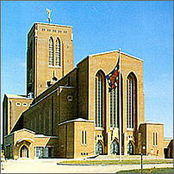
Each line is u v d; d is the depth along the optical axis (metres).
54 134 115.00
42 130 134.12
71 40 176.75
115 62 112.25
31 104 171.88
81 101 112.19
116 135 108.50
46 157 105.19
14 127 169.12
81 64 114.06
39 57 170.88
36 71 169.88
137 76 115.31
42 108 135.62
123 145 109.62
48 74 171.38
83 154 99.69
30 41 182.50
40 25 172.75
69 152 100.44
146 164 73.88
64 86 117.88
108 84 110.12
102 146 107.56
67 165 72.75
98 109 108.69
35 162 84.81
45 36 172.75
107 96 109.25
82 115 110.69
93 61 109.06
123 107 111.56
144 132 110.50
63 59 174.12
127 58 114.56
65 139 102.88
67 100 113.94
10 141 108.06
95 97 108.69
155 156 104.44
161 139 110.88
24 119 168.50
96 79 109.75
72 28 177.62
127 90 114.12
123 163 73.75
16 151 100.94
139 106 114.38
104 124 108.25
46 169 64.62
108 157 97.12
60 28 175.50
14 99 171.00
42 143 105.19
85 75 110.19
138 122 112.94
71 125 100.62
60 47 175.25
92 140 101.75
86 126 101.38
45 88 170.12
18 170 63.47
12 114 169.62
